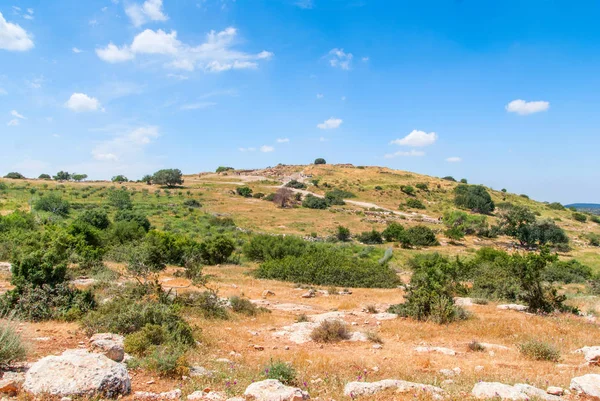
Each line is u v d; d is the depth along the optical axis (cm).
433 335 1374
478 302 2016
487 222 8662
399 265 4506
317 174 14900
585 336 1327
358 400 647
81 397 554
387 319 1667
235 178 13962
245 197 10506
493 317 1623
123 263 2784
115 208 7319
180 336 1038
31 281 1263
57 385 563
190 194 9975
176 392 652
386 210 10044
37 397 544
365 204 10819
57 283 1310
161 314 1105
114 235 3678
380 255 5000
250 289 2447
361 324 1562
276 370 764
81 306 1269
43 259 1306
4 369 673
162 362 760
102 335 966
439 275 1805
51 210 5997
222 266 3619
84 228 3209
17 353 700
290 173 15275
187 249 3503
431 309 1617
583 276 4094
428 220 8981
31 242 2161
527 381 811
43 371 586
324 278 3009
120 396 595
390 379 780
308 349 1163
